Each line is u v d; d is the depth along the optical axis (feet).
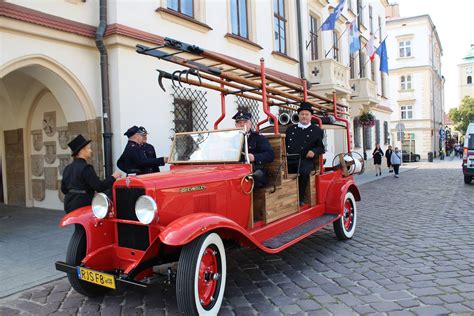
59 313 13.08
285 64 46.78
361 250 19.63
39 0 23.50
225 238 14.28
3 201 36.55
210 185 13.83
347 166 23.26
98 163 26.91
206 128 33.30
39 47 23.62
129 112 27.35
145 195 12.03
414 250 19.26
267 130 22.65
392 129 147.95
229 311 12.87
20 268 17.58
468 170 48.67
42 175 32.60
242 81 16.99
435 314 12.10
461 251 18.83
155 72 29.22
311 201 20.12
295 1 49.80
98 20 27.25
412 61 143.23
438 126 174.19
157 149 29.25
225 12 36.76
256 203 16.47
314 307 12.98
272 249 14.74
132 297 14.33
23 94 32.19
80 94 26.04
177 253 14.03
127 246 13.34
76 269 12.83
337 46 63.72
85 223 13.43
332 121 23.21
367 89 65.98
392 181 56.65
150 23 29.12
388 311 12.44
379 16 90.84
